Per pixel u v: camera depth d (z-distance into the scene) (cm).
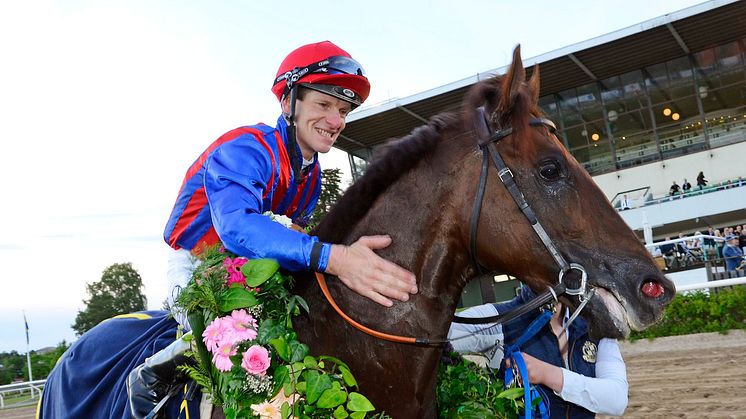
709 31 1702
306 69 195
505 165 169
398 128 1161
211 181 177
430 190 175
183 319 188
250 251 165
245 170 177
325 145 202
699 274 906
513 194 166
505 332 234
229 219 167
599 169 2017
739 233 1348
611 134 1994
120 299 3184
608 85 1983
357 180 187
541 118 177
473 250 171
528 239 165
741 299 719
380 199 180
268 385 158
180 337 183
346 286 173
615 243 163
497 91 179
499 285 1202
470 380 197
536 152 168
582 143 2038
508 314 170
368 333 169
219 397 163
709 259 989
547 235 163
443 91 1423
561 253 163
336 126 202
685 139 1909
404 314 169
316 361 165
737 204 1639
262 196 187
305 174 209
